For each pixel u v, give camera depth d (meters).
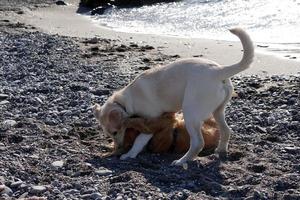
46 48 14.05
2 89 10.05
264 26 16.00
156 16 19.64
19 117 8.36
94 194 5.73
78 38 15.64
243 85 10.27
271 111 8.56
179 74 6.70
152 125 6.93
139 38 15.81
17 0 24.77
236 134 7.65
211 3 20.45
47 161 6.66
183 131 7.00
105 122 7.01
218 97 6.51
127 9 21.83
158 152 6.98
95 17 20.81
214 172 6.33
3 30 17.22
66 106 9.02
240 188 5.87
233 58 12.70
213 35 15.76
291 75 11.04
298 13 17.11
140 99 6.98
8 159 6.66
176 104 6.85
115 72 11.43
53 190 5.87
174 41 15.10
